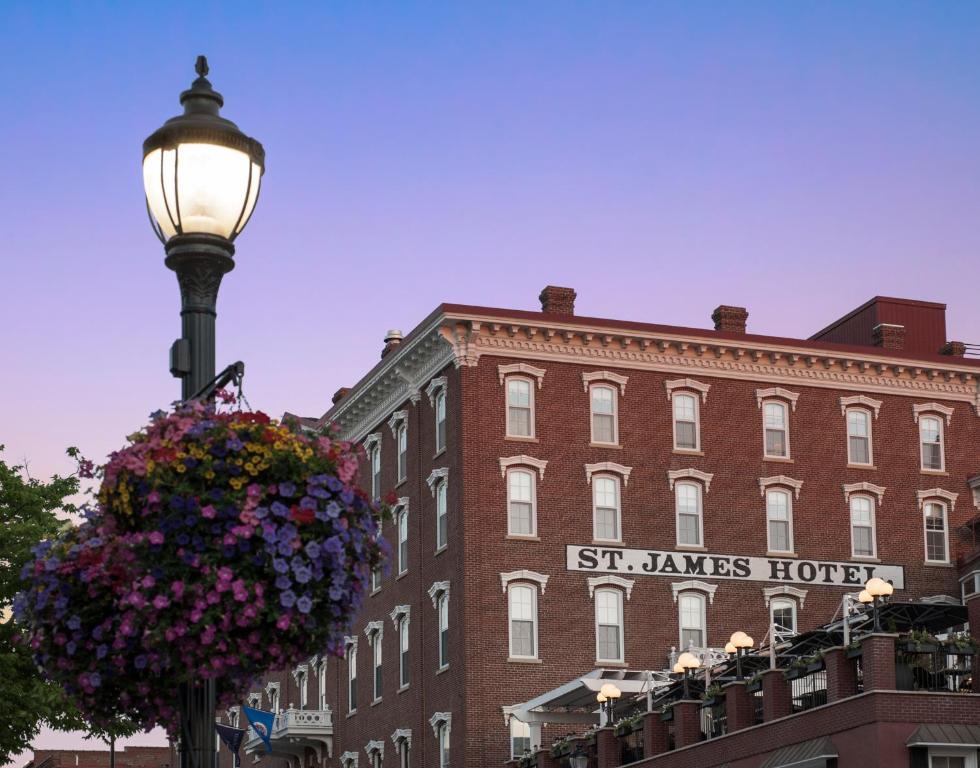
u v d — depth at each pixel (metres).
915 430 68.06
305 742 73.75
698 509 64.06
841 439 66.88
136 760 134.50
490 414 61.84
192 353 10.93
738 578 63.78
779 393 66.19
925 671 36.06
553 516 61.84
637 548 62.66
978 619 36.69
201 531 10.51
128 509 10.57
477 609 59.97
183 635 10.45
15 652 33.72
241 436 10.68
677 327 64.31
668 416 64.50
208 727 10.80
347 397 72.00
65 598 10.73
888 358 67.44
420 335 63.47
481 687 59.25
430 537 63.66
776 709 38.75
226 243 11.05
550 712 54.59
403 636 65.44
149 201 11.06
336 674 73.06
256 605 10.39
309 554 10.55
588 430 63.09
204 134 10.81
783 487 65.44
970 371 68.69
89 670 10.84
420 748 62.66
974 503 67.94
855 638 36.59
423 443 65.12
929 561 66.81
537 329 62.44
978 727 35.22
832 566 65.19
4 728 34.34
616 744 45.97
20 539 35.19
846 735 35.59
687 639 62.47
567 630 60.91
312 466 10.77
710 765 40.59
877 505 66.62
